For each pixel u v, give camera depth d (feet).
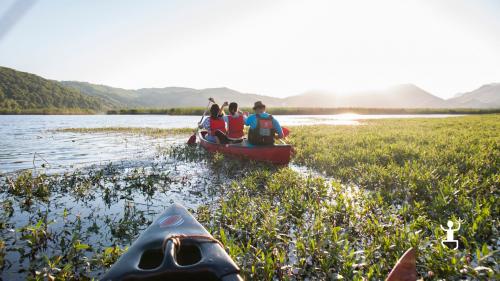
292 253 13.48
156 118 171.22
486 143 40.57
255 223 15.55
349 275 11.05
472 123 86.28
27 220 17.62
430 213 17.56
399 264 8.76
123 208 19.63
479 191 20.88
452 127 73.36
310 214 18.16
